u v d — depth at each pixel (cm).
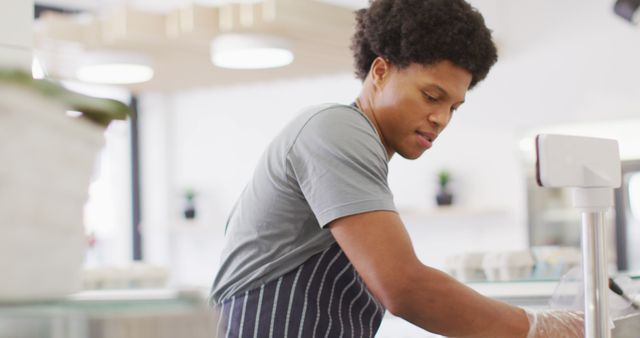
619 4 365
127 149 779
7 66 67
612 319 162
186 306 78
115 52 504
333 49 548
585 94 581
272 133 719
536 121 599
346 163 144
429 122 157
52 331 70
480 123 623
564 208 580
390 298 140
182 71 601
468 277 227
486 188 620
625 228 543
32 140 67
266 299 155
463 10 155
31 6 168
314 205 145
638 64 562
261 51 479
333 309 157
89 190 76
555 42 593
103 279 295
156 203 773
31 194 67
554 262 239
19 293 67
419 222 654
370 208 142
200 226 736
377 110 161
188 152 762
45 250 69
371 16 159
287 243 155
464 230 634
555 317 154
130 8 476
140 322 74
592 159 129
